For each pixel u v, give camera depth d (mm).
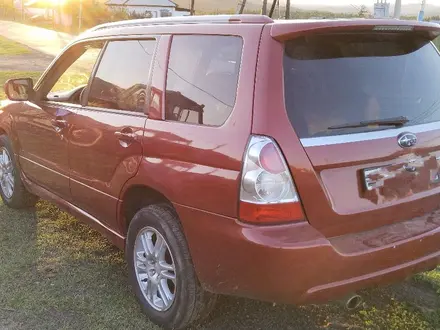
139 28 3857
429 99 3426
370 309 3752
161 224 3312
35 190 5078
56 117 4430
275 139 2779
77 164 4191
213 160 2945
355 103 3043
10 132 5277
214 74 3143
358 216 2949
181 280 3234
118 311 3678
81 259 4418
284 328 3516
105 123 3820
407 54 3391
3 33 45125
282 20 3074
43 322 3533
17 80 4980
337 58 3066
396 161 3098
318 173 2834
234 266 2895
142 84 3629
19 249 4562
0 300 3764
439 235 3201
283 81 2865
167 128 3287
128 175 3551
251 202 2779
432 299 3920
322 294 2832
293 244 2732
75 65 4625
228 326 3512
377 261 2932
